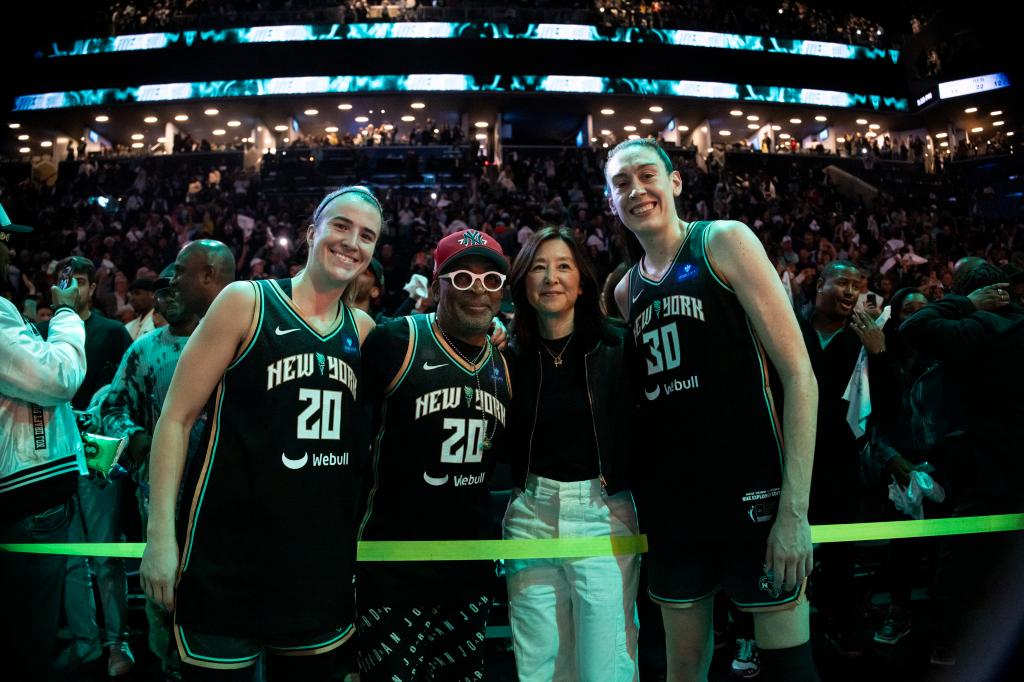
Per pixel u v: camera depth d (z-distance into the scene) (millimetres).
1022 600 2848
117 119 25422
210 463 1802
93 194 20141
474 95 23953
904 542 3461
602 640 2021
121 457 2604
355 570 1984
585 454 2143
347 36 23438
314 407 1835
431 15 23734
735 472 1906
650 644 3432
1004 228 18375
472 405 2082
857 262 13852
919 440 3588
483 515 2154
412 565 2006
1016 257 7230
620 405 2166
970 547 2900
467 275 2041
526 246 2236
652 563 2082
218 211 16266
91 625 3309
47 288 10984
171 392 1839
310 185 19125
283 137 27062
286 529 1768
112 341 3684
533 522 2129
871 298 5855
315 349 1878
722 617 3414
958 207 21969
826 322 3400
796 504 1812
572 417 2146
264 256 12758
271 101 24109
